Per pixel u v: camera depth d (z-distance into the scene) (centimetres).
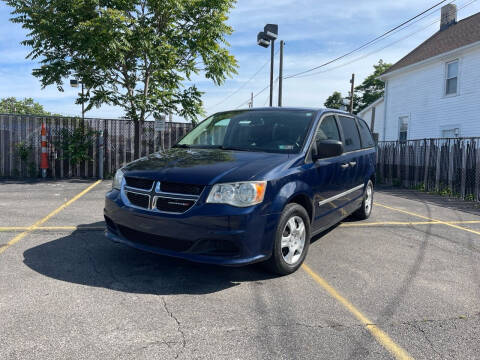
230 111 534
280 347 246
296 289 343
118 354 230
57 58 1177
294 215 376
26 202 735
